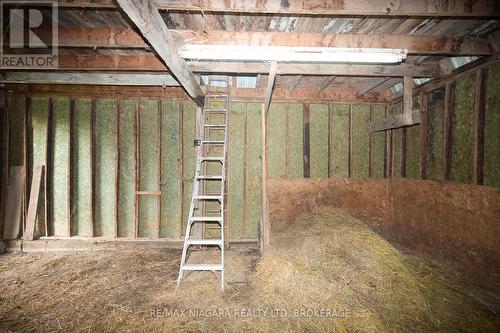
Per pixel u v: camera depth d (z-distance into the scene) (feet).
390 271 11.54
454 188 13.17
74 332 9.51
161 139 19.27
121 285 12.79
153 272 14.30
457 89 13.76
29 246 17.92
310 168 19.72
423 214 15.29
